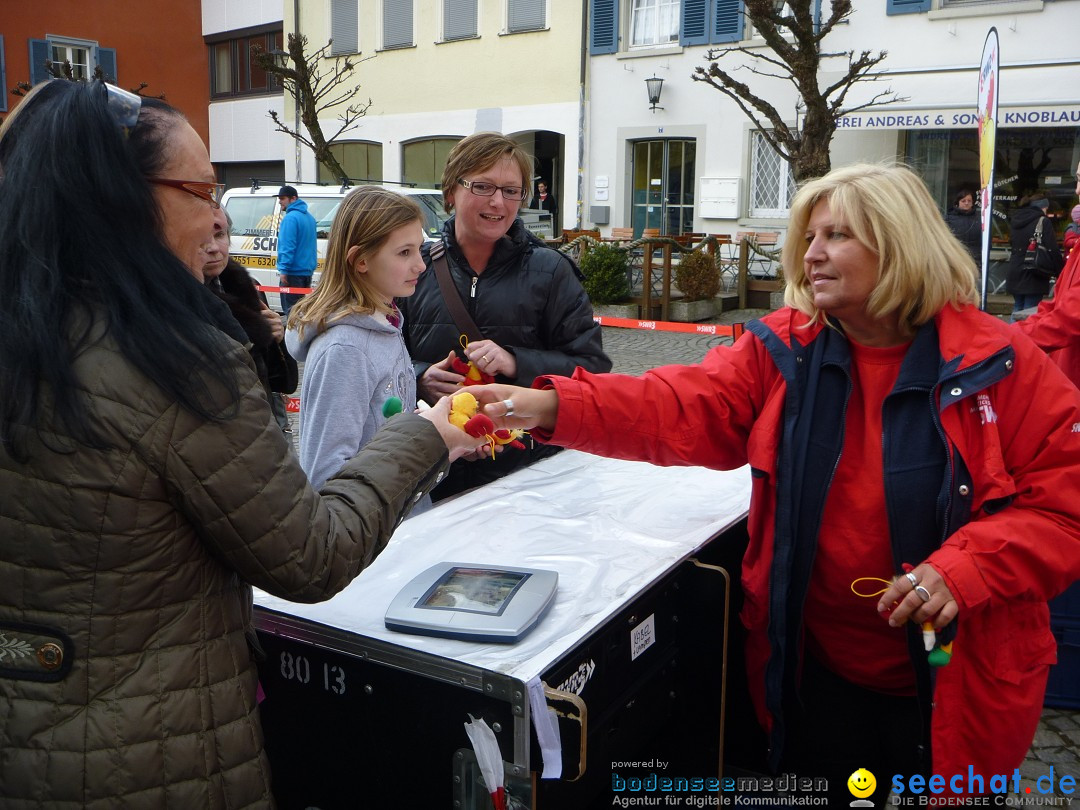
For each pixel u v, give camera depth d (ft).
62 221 4.02
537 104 56.65
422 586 5.63
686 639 6.72
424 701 5.15
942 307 5.75
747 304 46.29
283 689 5.71
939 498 5.63
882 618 6.08
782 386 6.12
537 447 9.92
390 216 7.66
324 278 7.91
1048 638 5.98
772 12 33.68
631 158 54.65
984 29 43.29
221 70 76.54
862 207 5.57
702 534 6.88
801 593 6.07
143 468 4.02
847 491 5.96
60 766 4.09
